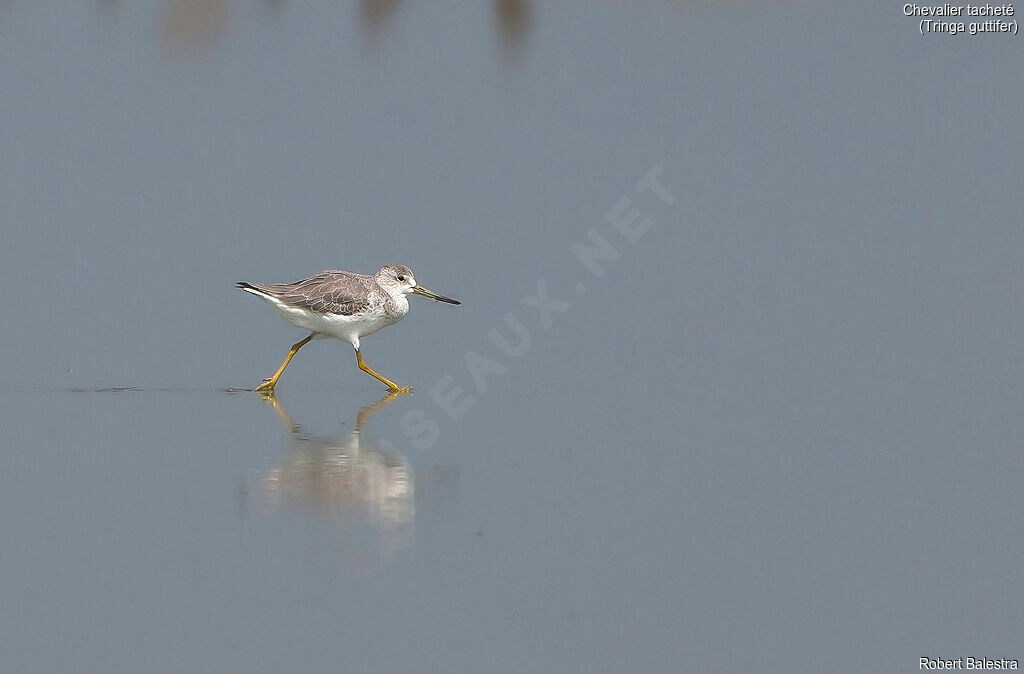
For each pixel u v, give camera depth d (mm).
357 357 19516
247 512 12680
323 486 13562
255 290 19453
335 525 12375
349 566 11438
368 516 12617
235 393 18250
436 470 14195
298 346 19750
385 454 14891
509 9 26984
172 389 18297
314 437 15664
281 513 12664
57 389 17969
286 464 14406
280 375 19234
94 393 17844
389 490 13422
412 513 12711
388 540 11992
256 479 13805
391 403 17828
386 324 20000
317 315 19344
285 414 17000
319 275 19828
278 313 19688
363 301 19453
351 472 14086
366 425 16359
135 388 18234
